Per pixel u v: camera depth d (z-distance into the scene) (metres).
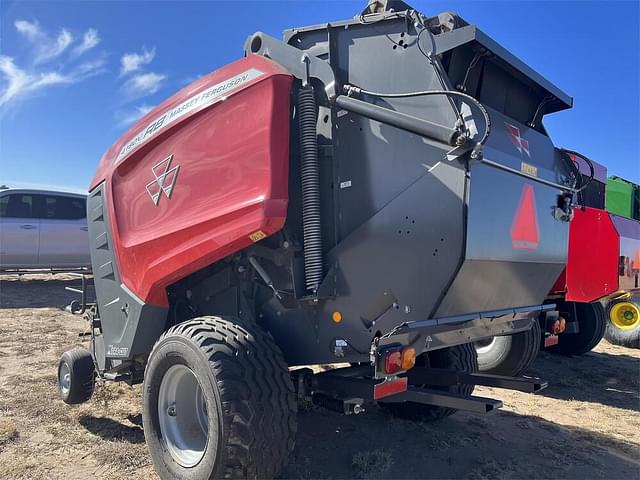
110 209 4.37
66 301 11.87
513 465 3.94
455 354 4.55
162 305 3.99
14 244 12.27
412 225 3.10
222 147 3.47
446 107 3.01
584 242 6.95
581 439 4.58
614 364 7.85
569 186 4.23
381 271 3.21
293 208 3.45
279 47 3.59
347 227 3.32
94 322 4.80
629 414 5.41
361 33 3.39
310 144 3.35
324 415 4.82
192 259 3.53
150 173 3.99
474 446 4.27
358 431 4.47
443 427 4.65
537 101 4.27
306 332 3.45
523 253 3.56
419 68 3.15
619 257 6.76
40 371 6.20
